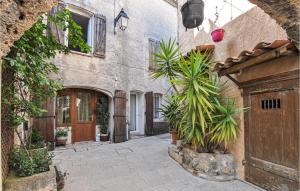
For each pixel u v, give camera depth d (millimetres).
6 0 1655
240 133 3852
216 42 4500
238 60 3100
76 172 4199
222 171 3828
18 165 2842
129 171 4250
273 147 3137
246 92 3725
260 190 3266
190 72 3744
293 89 2807
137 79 9289
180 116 4969
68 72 7035
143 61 9617
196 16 3838
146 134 9508
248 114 3664
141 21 9625
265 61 3104
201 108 3715
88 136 7961
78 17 7680
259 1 1989
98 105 8164
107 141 7957
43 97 3344
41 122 6359
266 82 3225
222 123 3758
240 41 3998
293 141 2812
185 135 4457
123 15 7840
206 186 3473
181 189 3354
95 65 7719
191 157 4219
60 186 3188
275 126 3109
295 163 2773
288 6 1918
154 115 10164
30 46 2789
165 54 4543
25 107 2887
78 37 3553
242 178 3748
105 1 8141
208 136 4094
